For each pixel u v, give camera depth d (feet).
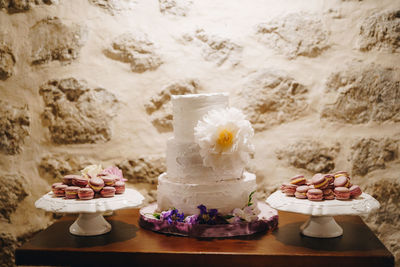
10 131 4.95
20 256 3.63
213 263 3.50
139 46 4.92
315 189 3.75
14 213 4.99
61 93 4.92
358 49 4.86
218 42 4.93
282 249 3.58
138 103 4.94
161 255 3.53
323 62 4.88
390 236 4.88
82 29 4.94
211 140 3.81
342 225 4.27
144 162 4.93
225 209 3.99
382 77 4.82
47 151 4.95
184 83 4.92
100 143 4.94
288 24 4.90
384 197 4.85
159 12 4.96
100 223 4.08
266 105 4.90
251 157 4.92
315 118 4.89
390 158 4.84
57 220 4.56
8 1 4.94
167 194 4.11
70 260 3.61
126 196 3.93
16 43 4.95
